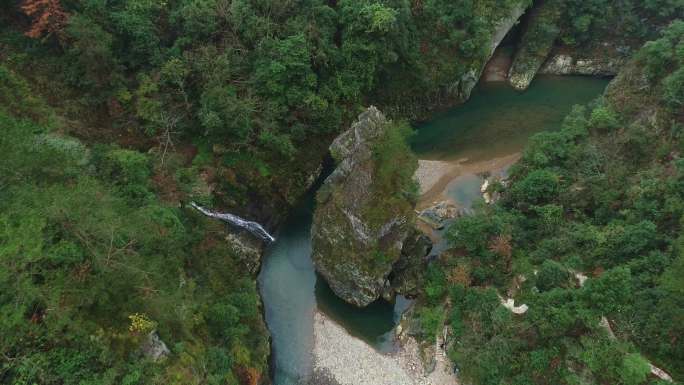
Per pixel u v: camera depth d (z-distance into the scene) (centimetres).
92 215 2284
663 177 3419
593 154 4003
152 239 2822
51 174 2438
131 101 3866
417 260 3806
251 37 4212
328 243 3697
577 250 3384
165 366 2311
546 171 3919
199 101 4097
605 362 2553
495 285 3425
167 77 3925
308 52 4256
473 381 2964
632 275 2961
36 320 1973
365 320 3659
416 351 3378
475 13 5616
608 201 3578
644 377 2370
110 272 2225
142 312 2319
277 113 4222
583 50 6384
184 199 3706
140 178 3359
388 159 3478
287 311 3734
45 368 1898
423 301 3597
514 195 4034
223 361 2733
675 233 3048
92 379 1975
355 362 3366
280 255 4175
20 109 3058
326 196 3756
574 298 2747
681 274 2578
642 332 2655
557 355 2766
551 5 6009
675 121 3781
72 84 3647
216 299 3269
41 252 1930
